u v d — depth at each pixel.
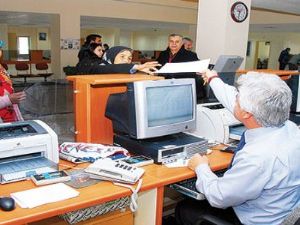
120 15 8.16
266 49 16.69
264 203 1.41
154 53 15.63
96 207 1.48
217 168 1.81
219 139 2.26
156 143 1.91
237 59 2.92
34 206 1.29
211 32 4.47
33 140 1.60
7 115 2.39
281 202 1.40
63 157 1.85
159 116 1.88
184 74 2.35
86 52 3.36
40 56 11.62
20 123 1.74
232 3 4.35
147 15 8.54
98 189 1.49
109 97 2.01
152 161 1.83
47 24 13.52
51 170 1.60
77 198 1.39
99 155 1.83
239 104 1.43
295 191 1.41
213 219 1.55
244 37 4.58
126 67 2.30
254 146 1.38
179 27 12.52
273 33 15.04
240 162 1.38
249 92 1.38
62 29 7.60
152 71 2.25
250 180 1.35
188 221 1.77
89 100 2.05
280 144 1.38
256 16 9.20
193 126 2.09
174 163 1.83
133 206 1.53
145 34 18.50
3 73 2.53
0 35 13.16
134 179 1.55
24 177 1.52
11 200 1.28
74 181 1.56
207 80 2.04
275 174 1.35
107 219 1.62
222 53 4.39
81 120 2.12
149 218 1.67
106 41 16.44
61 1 7.45
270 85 1.36
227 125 2.23
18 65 10.55
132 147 1.94
